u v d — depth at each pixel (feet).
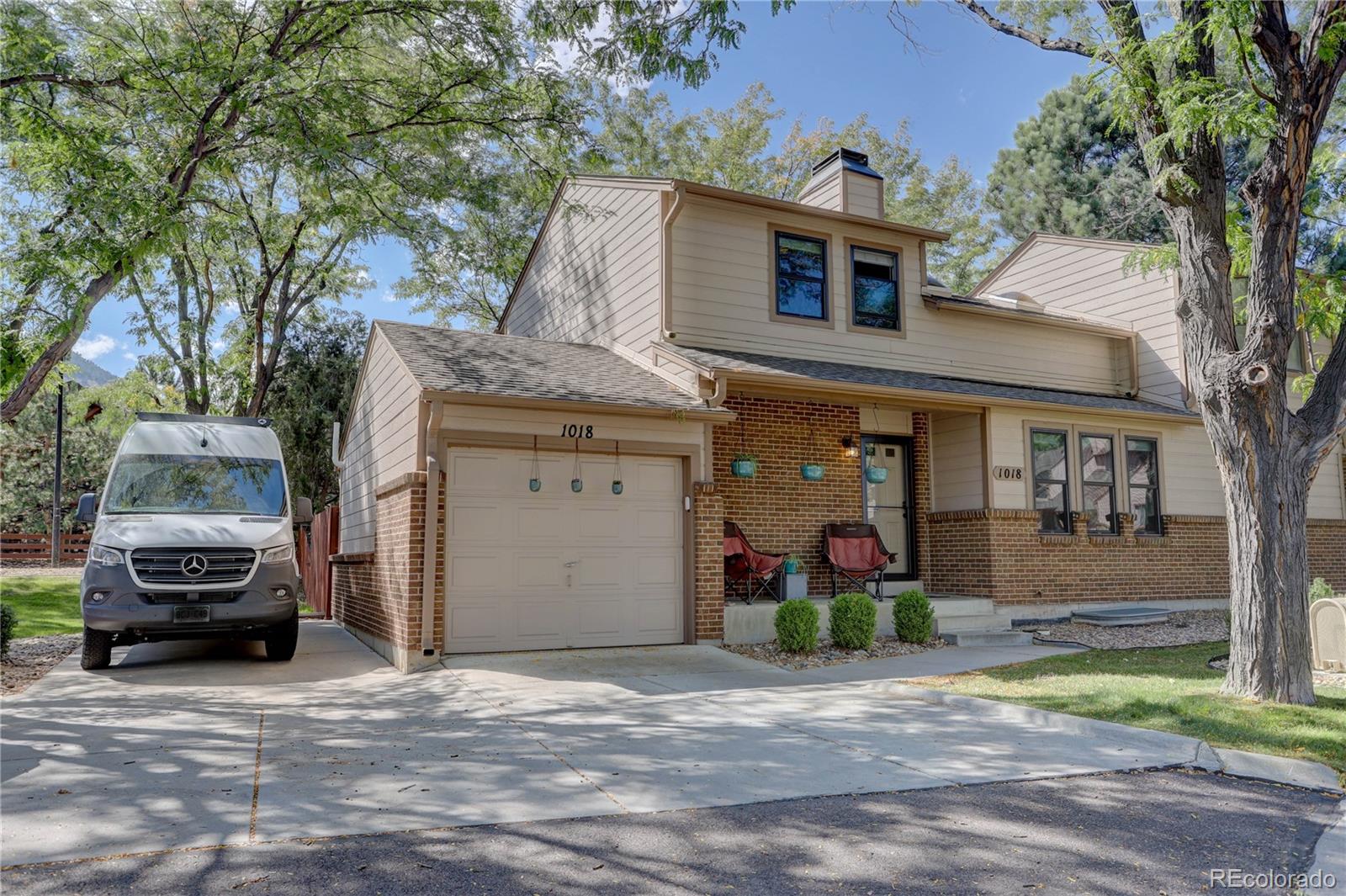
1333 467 56.65
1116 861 12.59
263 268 69.82
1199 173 25.14
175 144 34.71
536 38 34.71
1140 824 14.28
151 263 48.96
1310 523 54.19
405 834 13.47
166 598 28.43
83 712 22.88
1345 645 28.27
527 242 55.36
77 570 77.51
